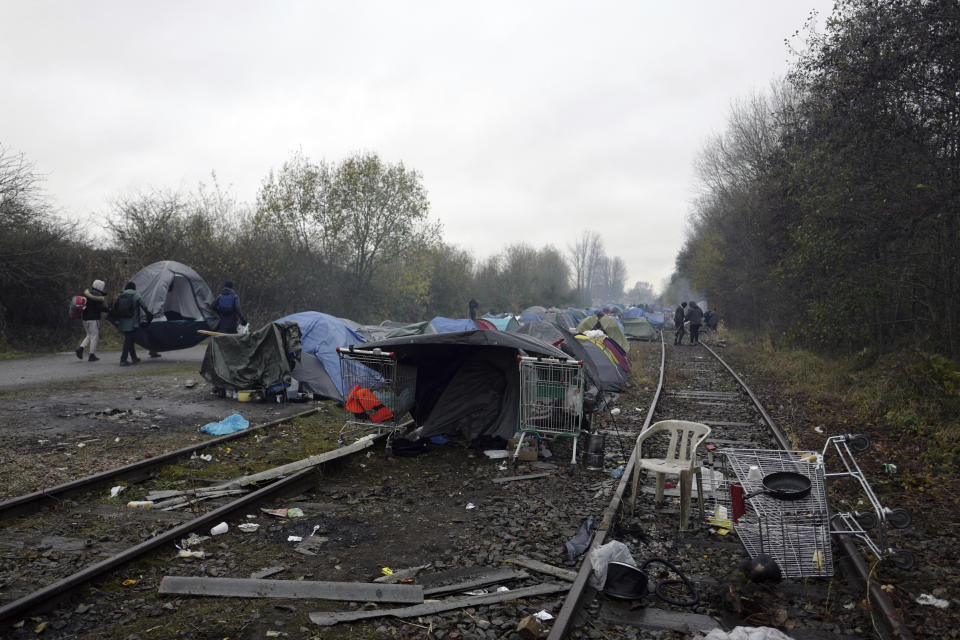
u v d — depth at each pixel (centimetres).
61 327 1950
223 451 840
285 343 1201
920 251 1372
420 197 3062
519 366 850
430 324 1669
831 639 399
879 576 484
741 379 1752
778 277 1788
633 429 1082
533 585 473
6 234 1791
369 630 402
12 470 697
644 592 455
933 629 402
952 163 1235
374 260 3148
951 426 967
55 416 966
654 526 608
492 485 740
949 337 1412
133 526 565
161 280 1606
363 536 568
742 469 547
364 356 885
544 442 931
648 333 3634
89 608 411
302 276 2847
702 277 4309
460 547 546
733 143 3481
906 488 728
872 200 1318
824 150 1413
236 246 2588
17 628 380
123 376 1367
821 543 494
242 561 501
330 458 759
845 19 1354
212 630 393
